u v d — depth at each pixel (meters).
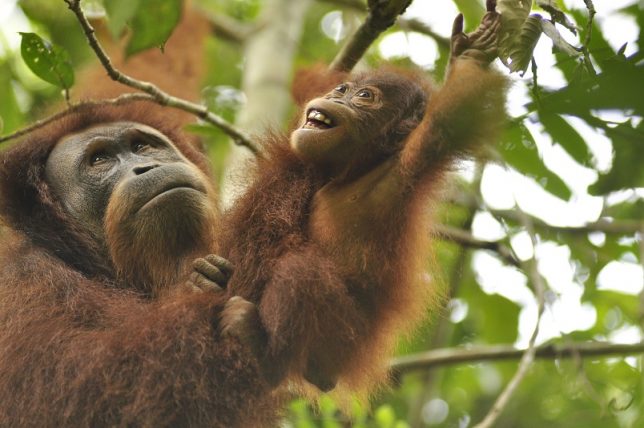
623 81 5.59
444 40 13.29
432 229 9.08
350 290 8.33
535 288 11.70
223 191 11.86
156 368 8.13
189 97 14.19
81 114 10.32
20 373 8.33
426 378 14.02
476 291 15.09
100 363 8.16
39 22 14.01
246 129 13.38
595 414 16.16
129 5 8.87
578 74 7.46
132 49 9.09
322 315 8.12
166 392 8.12
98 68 13.44
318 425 12.20
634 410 13.12
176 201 9.02
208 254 9.20
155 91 9.52
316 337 8.18
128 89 13.05
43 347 8.39
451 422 17.77
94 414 8.07
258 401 8.51
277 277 8.27
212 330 8.31
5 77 13.13
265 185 9.09
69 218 9.76
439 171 8.13
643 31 7.93
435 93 8.42
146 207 9.05
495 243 12.70
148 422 8.02
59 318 8.62
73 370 8.22
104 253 9.70
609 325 15.08
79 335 8.45
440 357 12.54
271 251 8.61
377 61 11.16
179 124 11.38
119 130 9.98
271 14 15.02
